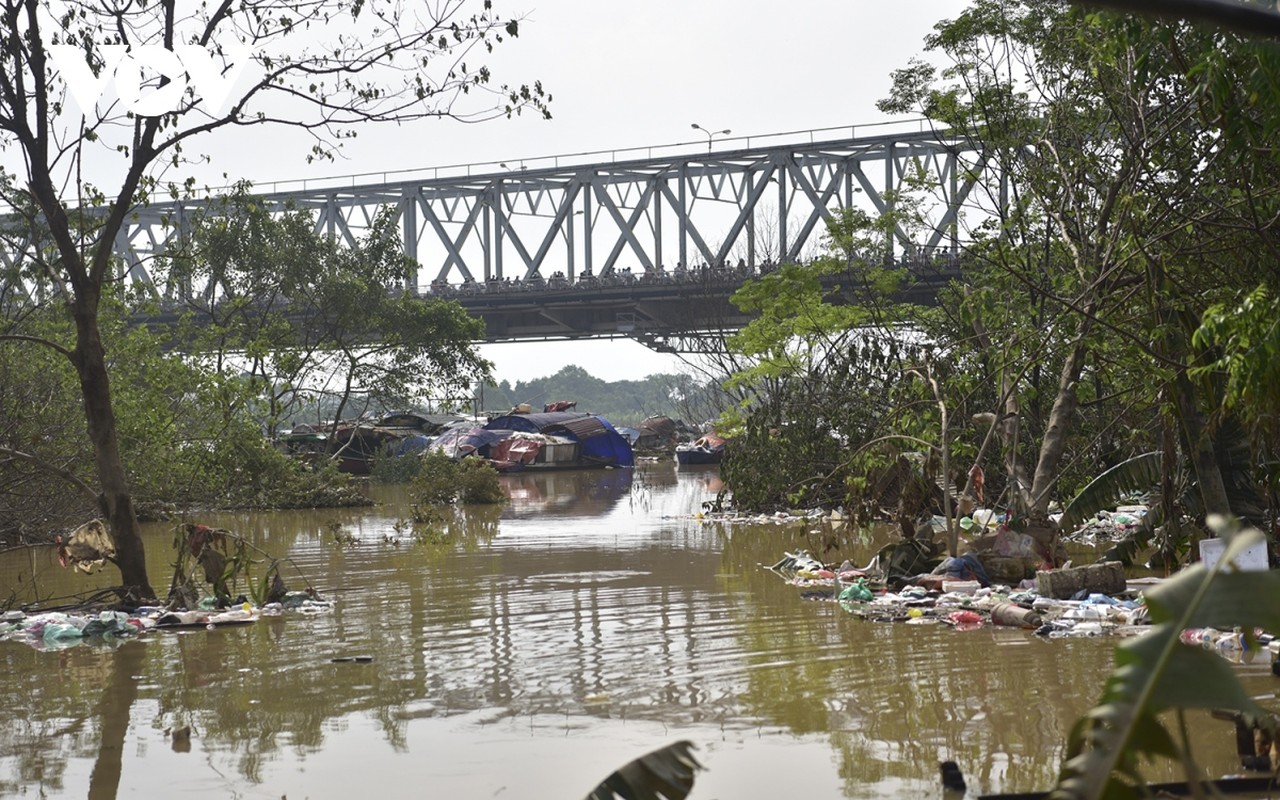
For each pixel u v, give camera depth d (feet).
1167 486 47.88
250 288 153.79
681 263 212.02
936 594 48.34
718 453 196.34
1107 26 39.70
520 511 107.86
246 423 115.03
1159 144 53.36
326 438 183.11
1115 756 9.92
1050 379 72.28
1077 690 30.37
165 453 97.86
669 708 30.09
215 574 52.13
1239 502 46.44
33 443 68.85
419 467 168.14
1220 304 35.04
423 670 36.22
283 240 154.81
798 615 44.50
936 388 58.85
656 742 26.84
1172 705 9.88
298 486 118.21
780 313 105.09
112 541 53.47
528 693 32.45
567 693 32.27
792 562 59.16
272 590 52.60
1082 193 63.62
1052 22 69.36
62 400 82.07
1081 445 69.36
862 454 62.34
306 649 40.68
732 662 35.68
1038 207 73.97
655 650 38.14
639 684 33.04
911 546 53.31
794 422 92.27
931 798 22.00
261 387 111.04
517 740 27.45
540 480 166.20
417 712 30.63
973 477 54.85
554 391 634.43
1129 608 42.45
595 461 200.13
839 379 88.84
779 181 207.51
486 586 55.93
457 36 55.42
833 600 48.03
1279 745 20.53
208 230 148.66
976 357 68.23
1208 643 35.32
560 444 190.39
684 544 73.00
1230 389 33.24
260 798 23.73
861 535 68.49
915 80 77.56
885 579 52.44
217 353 130.31
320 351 161.99
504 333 252.83
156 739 28.71
